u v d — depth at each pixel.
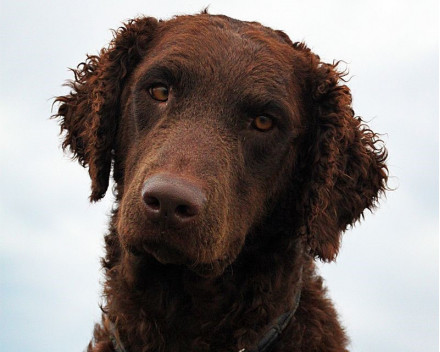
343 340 1.19
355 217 1.19
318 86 1.16
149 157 1.07
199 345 1.13
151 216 1.03
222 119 1.10
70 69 1.25
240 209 1.10
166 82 1.12
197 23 1.16
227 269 1.12
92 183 1.16
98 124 1.16
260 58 1.13
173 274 1.12
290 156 1.14
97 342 1.18
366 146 1.20
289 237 1.15
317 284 1.19
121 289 1.14
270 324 1.13
